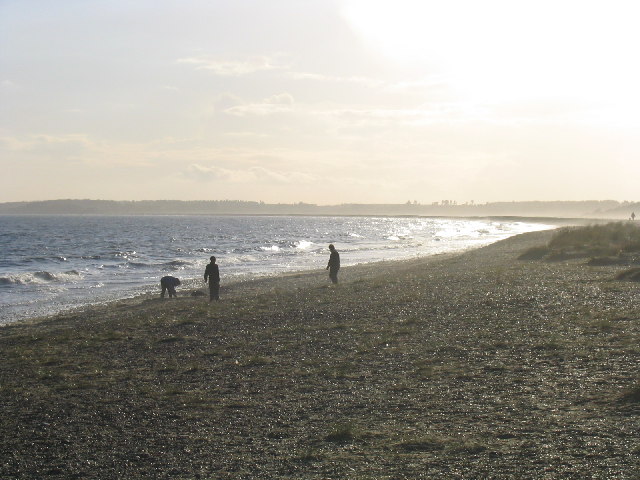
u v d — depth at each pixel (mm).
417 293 23078
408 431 8273
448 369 11531
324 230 157125
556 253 36781
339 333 16094
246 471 7266
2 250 77750
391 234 125688
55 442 8734
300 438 8305
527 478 6480
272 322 18609
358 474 6898
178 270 49000
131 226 182000
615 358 11477
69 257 64938
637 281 22984
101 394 11242
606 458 6852
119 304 27609
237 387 11234
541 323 15531
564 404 8945
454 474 6715
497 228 149750
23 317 25859
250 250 75812
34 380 12570
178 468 7527
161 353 14875
